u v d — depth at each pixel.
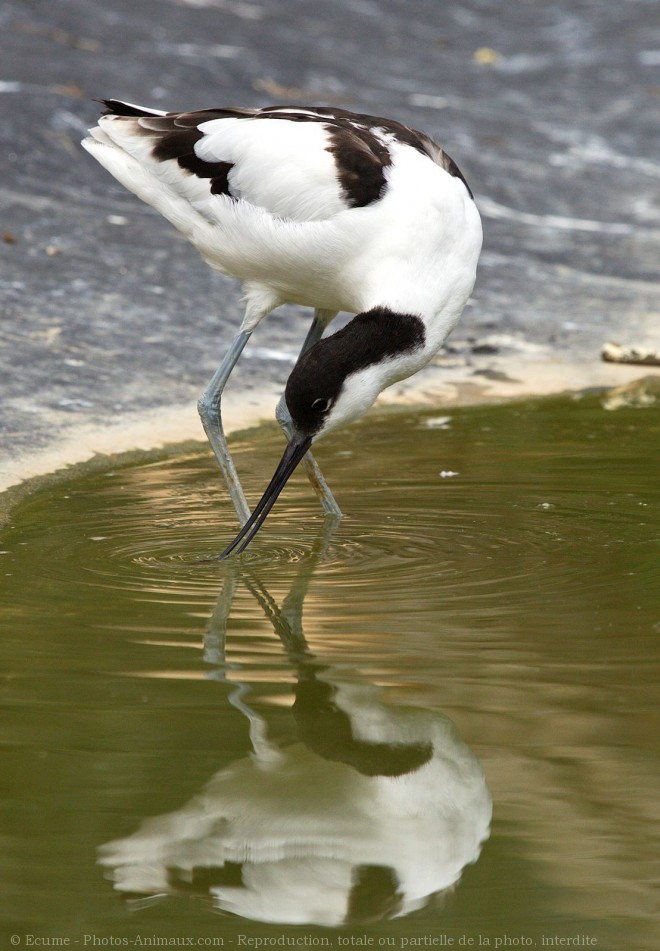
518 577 7.11
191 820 4.74
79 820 4.72
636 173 18.78
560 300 14.07
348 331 7.39
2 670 5.86
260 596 6.91
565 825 4.67
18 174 14.70
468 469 9.28
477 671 5.88
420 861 4.50
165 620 6.54
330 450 9.88
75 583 7.09
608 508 8.30
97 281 12.75
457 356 12.45
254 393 11.02
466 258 7.66
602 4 28.31
